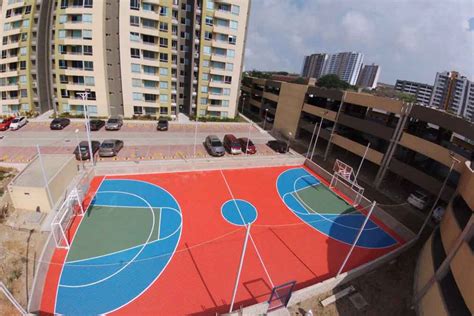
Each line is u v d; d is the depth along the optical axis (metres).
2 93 47.91
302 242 22.70
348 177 32.59
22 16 45.03
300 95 47.62
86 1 43.00
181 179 30.42
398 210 28.75
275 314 15.16
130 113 50.88
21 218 20.05
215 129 50.94
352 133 40.31
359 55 132.75
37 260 16.50
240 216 25.14
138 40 46.44
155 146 38.31
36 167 23.42
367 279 19.11
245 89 72.25
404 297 17.95
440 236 19.56
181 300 15.94
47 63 49.09
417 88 84.12
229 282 17.59
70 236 19.91
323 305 16.52
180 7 48.72
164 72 50.53
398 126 30.84
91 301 15.24
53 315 14.25
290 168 38.03
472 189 16.09
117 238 20.28
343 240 23.77
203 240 21.25
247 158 37.84
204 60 52.03
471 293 12.07
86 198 24.86
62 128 41.28
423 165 30.64
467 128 23.73
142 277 17.19
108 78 48.12
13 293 13.98
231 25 50.94
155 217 23.33
